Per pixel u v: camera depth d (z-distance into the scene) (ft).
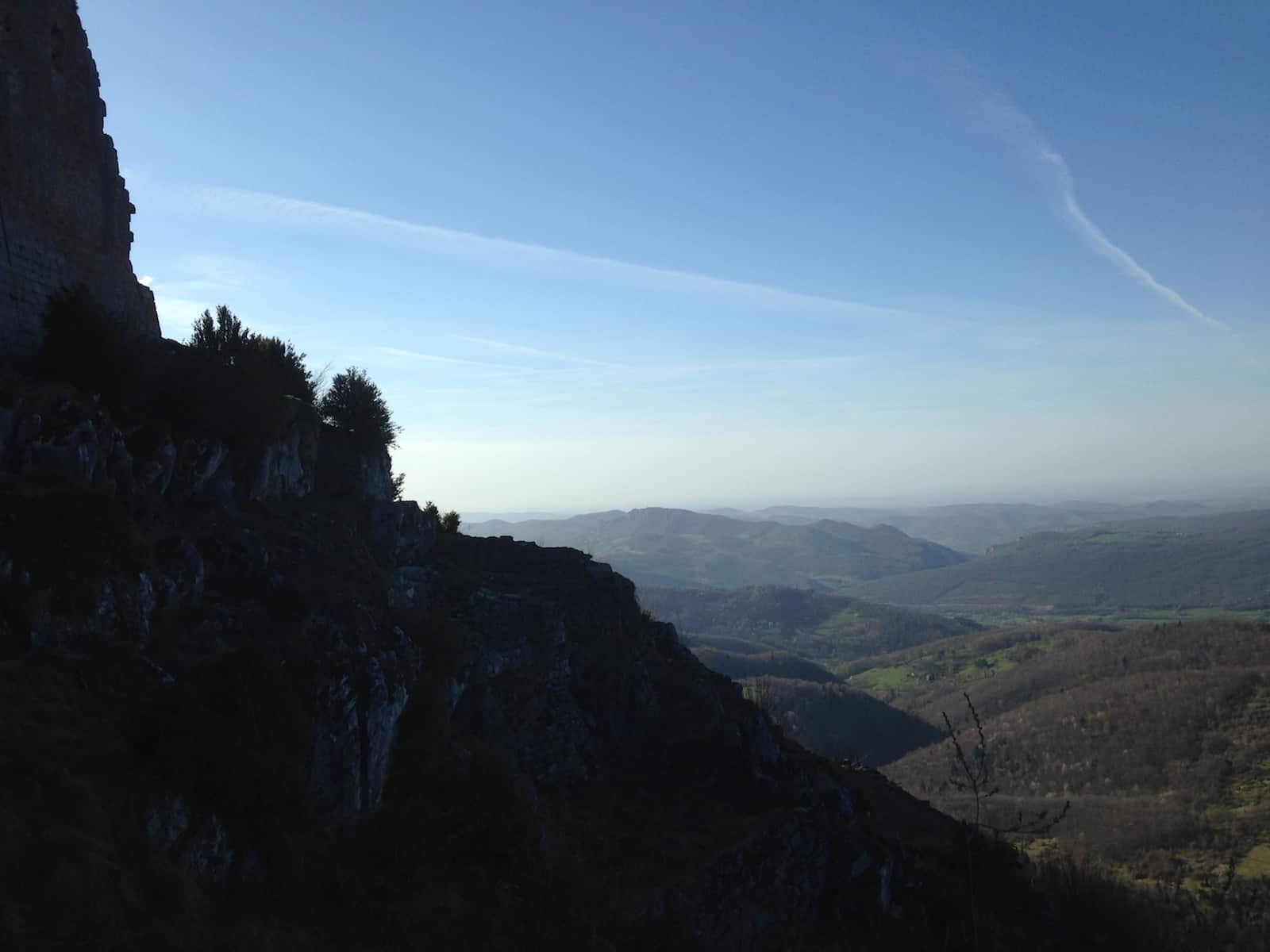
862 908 102.99
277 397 109.40
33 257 91.04
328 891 57.21
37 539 65.46
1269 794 405.39
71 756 52.11
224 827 54.08
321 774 67.82
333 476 119.65
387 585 99.19
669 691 122.83
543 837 79.77
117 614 67.36
